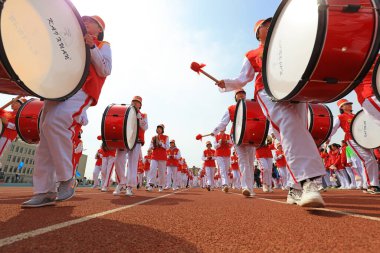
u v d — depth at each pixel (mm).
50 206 2607
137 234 1404
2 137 6219
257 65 3033
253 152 5387
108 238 1304
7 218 1867
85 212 2225
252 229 1561
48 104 2555
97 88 2930
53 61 2094
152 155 8875
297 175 2266
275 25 2381
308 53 1811
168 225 1678
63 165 2576
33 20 1887
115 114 5004
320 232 1457
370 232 1439
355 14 1713
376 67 3764
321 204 2113
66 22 2246
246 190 4824
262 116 4738
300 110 2475
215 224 1728
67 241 1229
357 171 8961
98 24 3205
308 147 2291
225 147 8602
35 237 1292
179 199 4125
